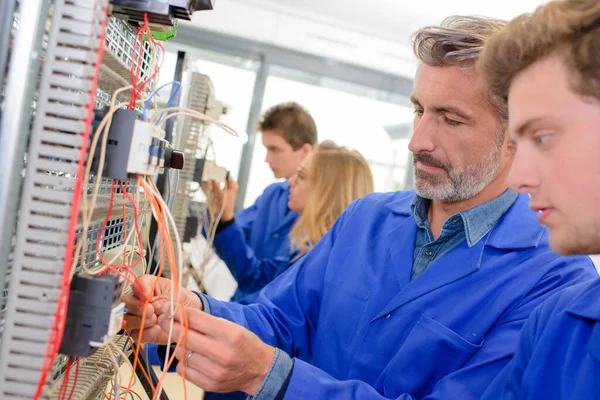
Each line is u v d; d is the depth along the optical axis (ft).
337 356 3.60
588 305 2.24
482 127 3.12
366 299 3.58
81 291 1.91
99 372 2.52
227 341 2.51
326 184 6.91
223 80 14.17
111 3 2.15
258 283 7.91
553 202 1.88
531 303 2.95
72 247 1.79
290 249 7.75
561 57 1.78
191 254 8.47
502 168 3.30
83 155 1.77
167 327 2.48
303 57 14.42
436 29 3.14
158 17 2.27
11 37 1.78
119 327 2.02
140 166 2.02
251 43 14.10
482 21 3.29
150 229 3.54
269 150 9.25
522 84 1.91
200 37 13.92
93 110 1.94
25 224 1.76
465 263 3.26
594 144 1.75
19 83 1.73
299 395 2.69
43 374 1.77
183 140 6.10
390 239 3.73
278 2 13.78
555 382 2.26
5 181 1.73
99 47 1.76
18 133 1.74
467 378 2.82
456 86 3.07
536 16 1.88
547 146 1.87
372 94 14.97
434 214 3.65
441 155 3.22
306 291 3.99
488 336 3.01
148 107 2.79
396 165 15.24
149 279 2.71
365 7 13.28
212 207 7.80
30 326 1.79
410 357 3.10
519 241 3.23
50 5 1.83
